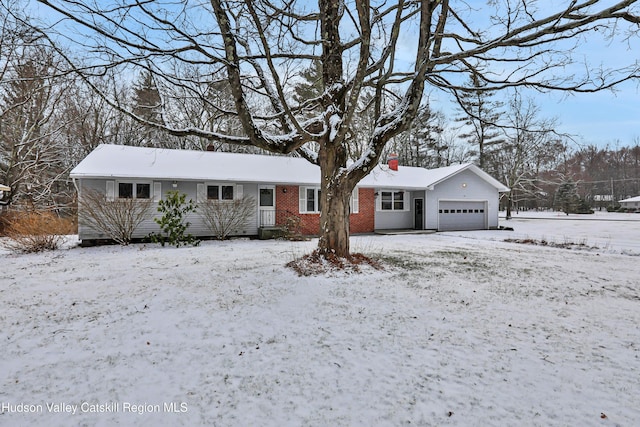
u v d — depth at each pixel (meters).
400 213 18.89
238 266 7.62
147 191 13.06
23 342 3.70
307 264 6.96
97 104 19.25
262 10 5.91
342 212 7.48
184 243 12.25
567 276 6.93
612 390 2.75
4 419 2.38
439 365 3.18
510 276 6.90
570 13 5.42
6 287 5.97
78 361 3.27
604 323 4.30
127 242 12.12
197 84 6.81
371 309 4.80
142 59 5.72
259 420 2.38
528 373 3.03
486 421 2.36
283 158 17.20
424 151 33.94
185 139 21.36
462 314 4.62
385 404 2.57
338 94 7.48
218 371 3.08
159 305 4.92
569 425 2.32
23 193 17.08
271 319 4.40
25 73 8.77
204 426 2.32
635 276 6.95
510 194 29.84
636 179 52.12
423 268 7.61
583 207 40.25
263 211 15.20
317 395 2.69
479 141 31.62
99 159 12.89
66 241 12.43
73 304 5.00
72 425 2.33
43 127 17.81
